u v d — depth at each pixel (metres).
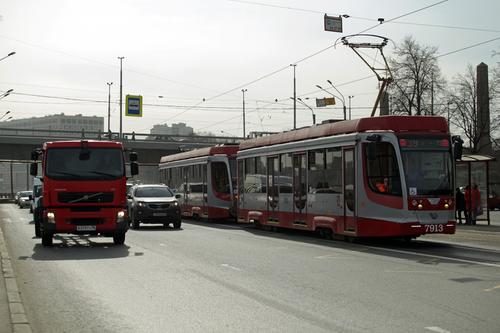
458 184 31.52
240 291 10.42
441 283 11.00
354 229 18.59
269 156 24.56
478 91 57.62
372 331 7.45
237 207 28.09
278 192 23.75
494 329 7.49
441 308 8.78
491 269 12.89
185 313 8.72
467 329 7.50
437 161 17.81
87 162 18.69
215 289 10.66
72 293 10.54
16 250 18.12
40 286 11.31
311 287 10.71
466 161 28.23
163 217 27.44
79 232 18.55
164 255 16.11
